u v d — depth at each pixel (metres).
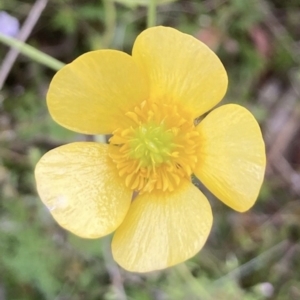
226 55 0.11
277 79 0.11
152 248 0.07
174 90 0.06
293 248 0.11
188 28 0.11
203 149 0.06
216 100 0.06
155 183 0.07
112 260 0.10
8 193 0.10
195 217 0.06
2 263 0.10
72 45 0.11
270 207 0.11
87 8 0.10
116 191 0.07
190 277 0.10
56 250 0.10
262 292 0.10
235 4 0.10
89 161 0.07
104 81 0.06
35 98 0.10
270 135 0.11
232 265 0.10
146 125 0.07
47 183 0.07
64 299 0.10
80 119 0.06
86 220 0.06
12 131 0.10
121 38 0.10
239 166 0.06
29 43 0.11
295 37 0.11
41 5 0.10
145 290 0.10
